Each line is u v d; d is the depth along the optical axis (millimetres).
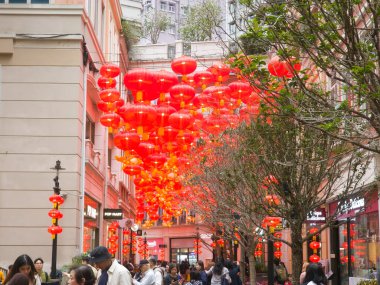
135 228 48125
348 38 13953
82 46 31859
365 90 12984
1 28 31172
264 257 48094
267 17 14039
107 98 23453
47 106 30922
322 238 37250
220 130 25672
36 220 30047
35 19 31312
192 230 83562
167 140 22516
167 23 78312
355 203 29094
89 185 35344
